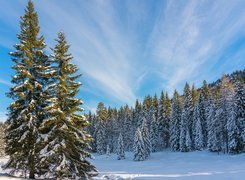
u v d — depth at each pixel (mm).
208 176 29203
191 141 72375
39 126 19969
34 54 21469
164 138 83938
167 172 36969
